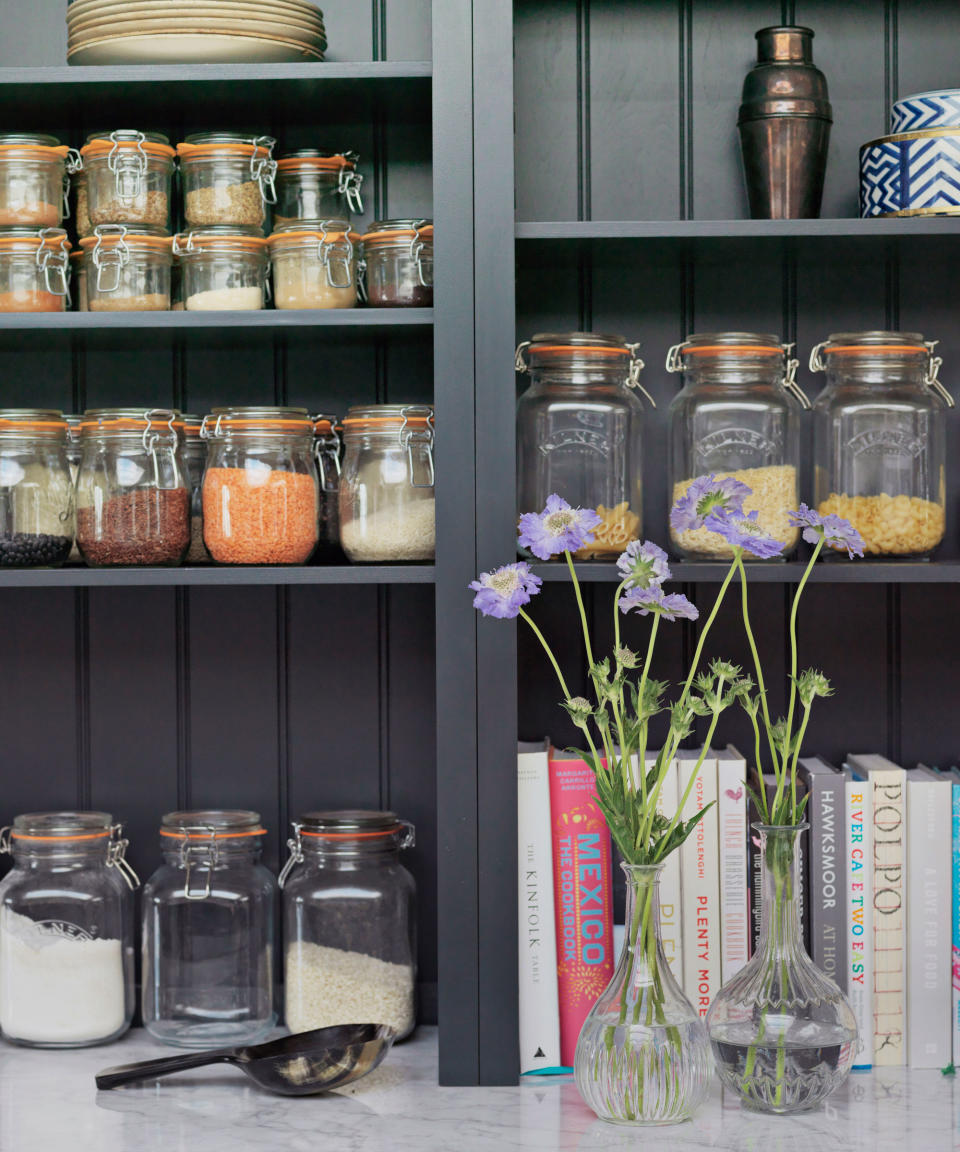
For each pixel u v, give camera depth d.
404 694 1.61
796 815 1.30
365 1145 1.20
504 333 1.32
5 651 1.61
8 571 1.34
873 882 1.39
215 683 1.61
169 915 1.47
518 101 1.59
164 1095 1.33
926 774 1.46
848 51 1.59
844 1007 1.28
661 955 1.26
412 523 1.39
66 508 1.43
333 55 1.59
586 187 1.59
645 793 1.25
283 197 1.51
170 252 1.44
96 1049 1.47
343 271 1.42
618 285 1.60
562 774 1.38
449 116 1.32
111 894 1.49
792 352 1.60
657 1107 1.22
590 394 1.42
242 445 1.38
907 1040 1.40
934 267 1.58
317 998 1.45
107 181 1.42
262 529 1.36
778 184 1.41
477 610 1.32
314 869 1.49
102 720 1.62
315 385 1.61
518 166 1.59
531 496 1.42
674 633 1.60
